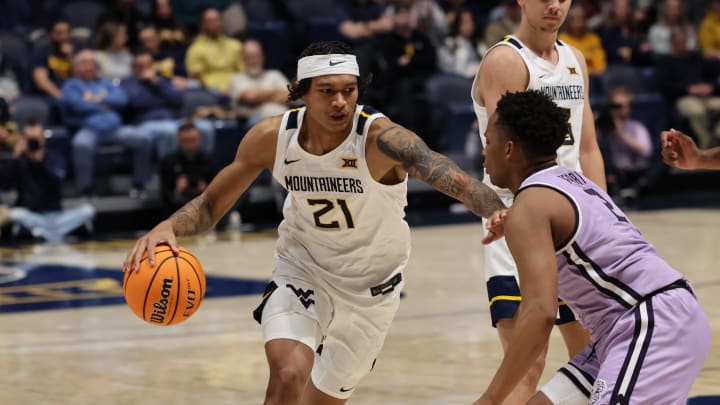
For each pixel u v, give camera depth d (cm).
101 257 1278
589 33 1831
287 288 476
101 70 1558
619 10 1950
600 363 400
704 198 1848
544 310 371
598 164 568
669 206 1741
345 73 446
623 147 1783
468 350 754
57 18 1698
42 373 699
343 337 496
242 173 492
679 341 383
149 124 1516
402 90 1659
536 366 505
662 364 380
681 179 1934
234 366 715
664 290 390
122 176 1524
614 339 389
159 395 636
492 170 416
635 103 1814
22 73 1562
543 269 376
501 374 374
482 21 1939
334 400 510
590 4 1959
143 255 470
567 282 398
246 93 1556
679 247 1277
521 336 372
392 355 739
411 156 450
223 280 1091
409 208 1742
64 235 1445
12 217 1407
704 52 1986
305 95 452
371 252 480
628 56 1934
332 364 501
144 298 464
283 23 1778
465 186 438
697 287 996
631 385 379
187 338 812
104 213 1495
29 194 1418
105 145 1498
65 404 616
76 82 1491
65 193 1491
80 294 1027
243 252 1302
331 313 493
